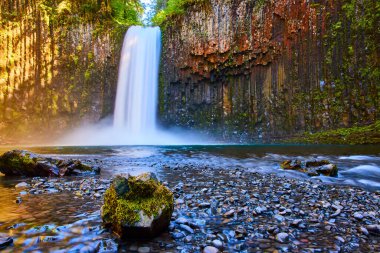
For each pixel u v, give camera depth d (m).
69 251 3.07
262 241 3.50
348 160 12.57
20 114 31.08
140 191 3.65
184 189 6.54
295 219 4.32
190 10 31.23
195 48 30.48
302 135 25.48
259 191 6.46
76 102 32.56
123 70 32.84
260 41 28.02
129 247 3.21
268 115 27.94
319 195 6.20
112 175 8.45
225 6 29.38
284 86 27.19
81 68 33.03
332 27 25.14
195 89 31.28
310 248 3.30
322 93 25.30
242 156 14.58
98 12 34.16
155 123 32.56
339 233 3.82
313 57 25.89
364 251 3.24
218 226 3.99
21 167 8.15
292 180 8.01
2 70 30.77
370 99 23.03
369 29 23.55
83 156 14.49
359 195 6.28
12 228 3.76
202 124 30.97
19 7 31.92
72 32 33.00
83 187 6.50
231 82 30.22
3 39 30.88
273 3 27.52
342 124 24.02
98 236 3.47
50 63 32.31
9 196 5.65
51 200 5.30
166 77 32.34
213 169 10.16
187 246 3.26
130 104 32.12
